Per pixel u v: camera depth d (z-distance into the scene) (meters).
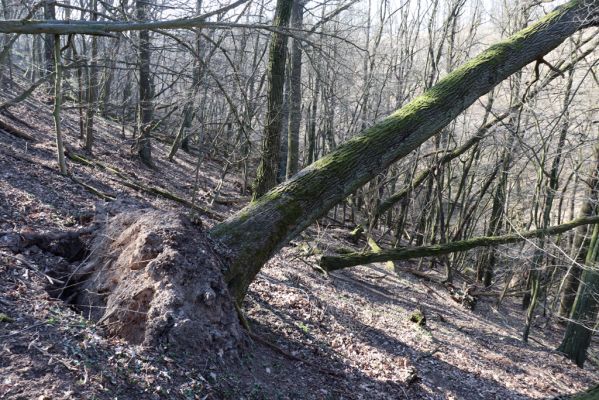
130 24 5.00
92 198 7.72
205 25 5.19
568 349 10.76
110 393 3.25
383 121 5.84
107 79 13.88
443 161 13.73
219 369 4.07
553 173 11.84
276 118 9.84
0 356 3.15
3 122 9.37
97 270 4.62
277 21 9.48
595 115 12.27
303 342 5.79
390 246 16.45
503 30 13.80
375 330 7.52
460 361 7.73
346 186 5.53
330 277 9.72
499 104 15.73
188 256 4.39
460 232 17.77
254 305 6.18
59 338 3.53
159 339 3.92
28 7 5.16
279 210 5.23
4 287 3.91
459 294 13.02
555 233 9.95
